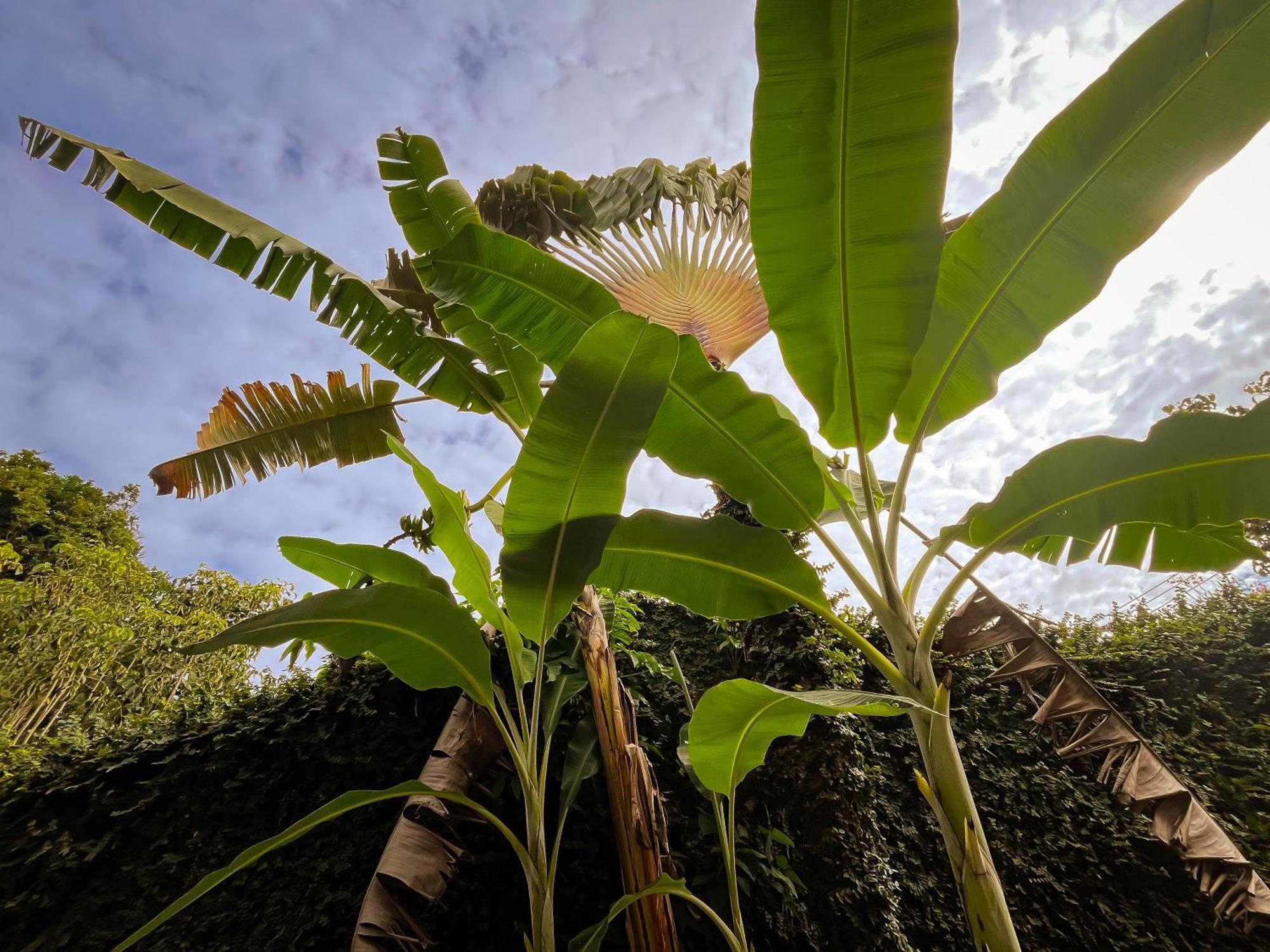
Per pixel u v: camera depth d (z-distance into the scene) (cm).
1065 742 287
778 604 178
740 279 332
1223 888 223
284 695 326
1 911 256
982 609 293
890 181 140
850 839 313
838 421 173
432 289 167
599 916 266
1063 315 160
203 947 246
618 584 189
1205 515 138
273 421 281
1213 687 399
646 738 329
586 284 166
